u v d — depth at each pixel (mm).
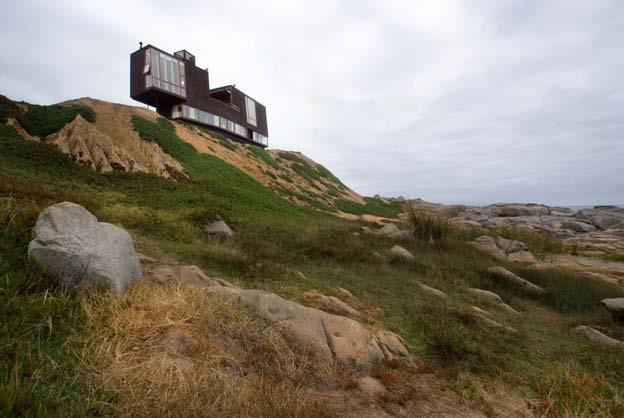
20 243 4902
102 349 3463
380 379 4605
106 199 14094
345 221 27812
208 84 39250
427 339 6051
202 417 3008
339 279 9297
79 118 21969
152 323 4059
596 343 7258
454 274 11914
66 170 16922
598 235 34031
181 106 35688
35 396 2621
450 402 4254
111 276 4543
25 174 13555
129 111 27625
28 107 22172
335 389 4125
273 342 4527
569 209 53125
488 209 54312
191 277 6059
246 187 25719
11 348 3145
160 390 3111
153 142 24516
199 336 4074
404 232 17734
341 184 53062
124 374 3188
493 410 4164
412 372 4961
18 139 18406
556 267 15594
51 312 3816
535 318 9195
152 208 14367
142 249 7883
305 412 3340
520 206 54250
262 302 5328
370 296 8164
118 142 22922
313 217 26141
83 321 3871
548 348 6703
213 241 10828
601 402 4426
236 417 3109
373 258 12047
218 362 3750
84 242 4637
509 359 5750
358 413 3709
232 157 33000
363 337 5320
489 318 8102
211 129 39875
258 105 50062
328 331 5250
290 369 4148
